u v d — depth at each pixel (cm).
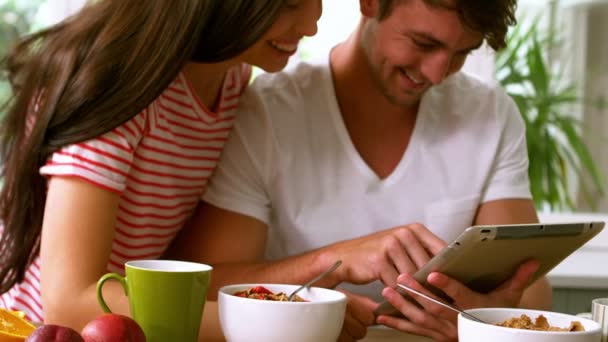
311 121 171
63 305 124
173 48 129
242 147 165
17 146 142
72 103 128
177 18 129
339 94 173
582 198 304
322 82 172
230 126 164
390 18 153
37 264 149
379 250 140
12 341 100
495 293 132
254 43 134
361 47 168
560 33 304
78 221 127
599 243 288
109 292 125
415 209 171
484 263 125
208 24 132
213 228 163
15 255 142
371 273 140
